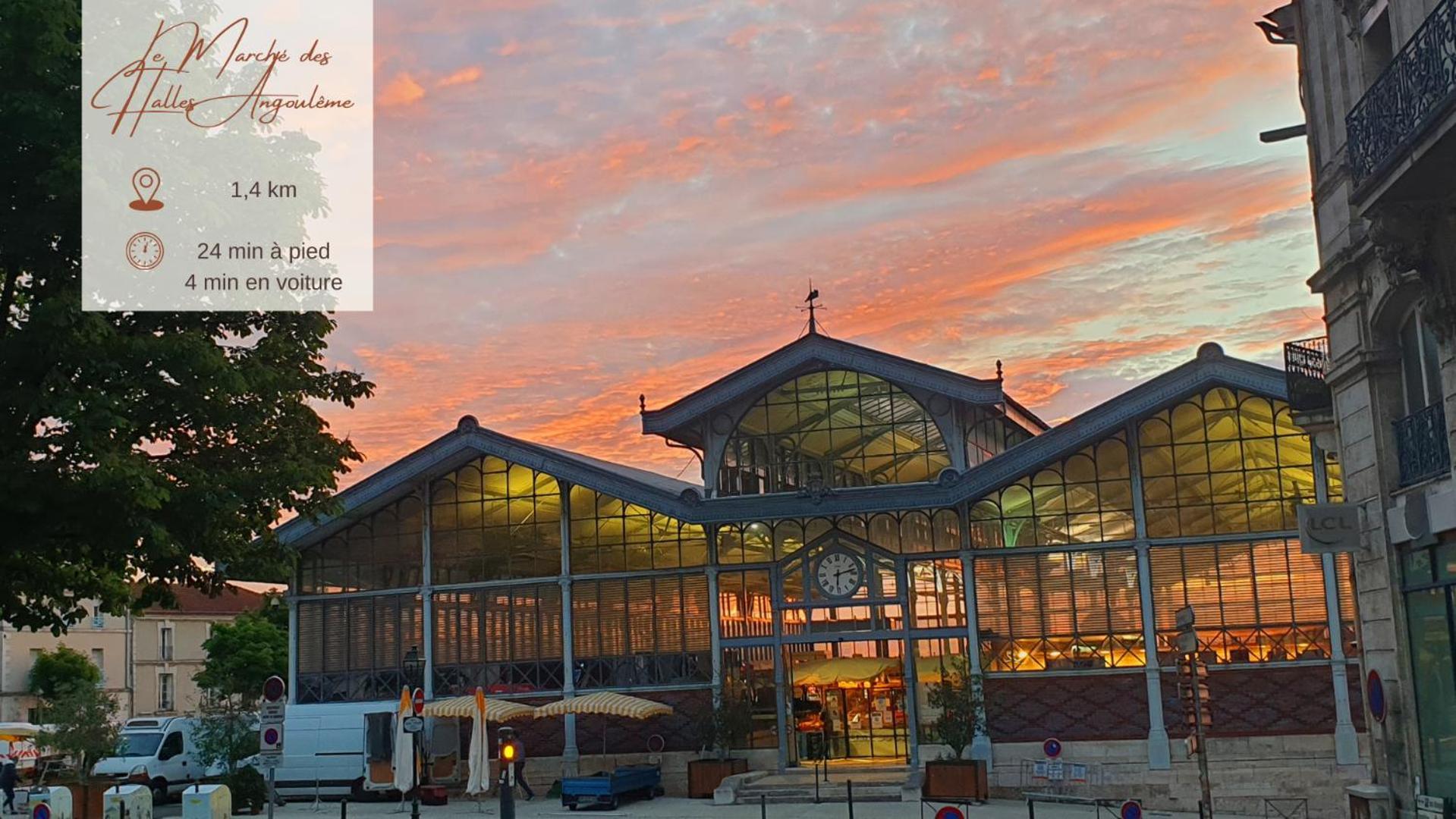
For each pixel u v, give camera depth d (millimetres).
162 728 42312
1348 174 19562
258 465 21969
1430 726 18281
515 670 40281
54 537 20500
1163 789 33969
